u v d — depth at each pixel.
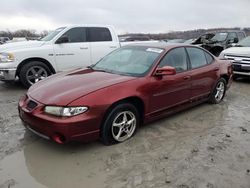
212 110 5.88
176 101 4.96
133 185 3.13
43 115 3.61
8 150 3.84
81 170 3.41
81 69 5.09
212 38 14.85
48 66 7.78
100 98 3.73
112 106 3.87
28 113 3.74
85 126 3.61
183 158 3.73
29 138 4.21
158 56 4.73
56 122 3.47
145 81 4.31
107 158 3.69
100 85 3.94
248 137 4.50
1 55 7.29
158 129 4.70
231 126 4.98
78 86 3.96
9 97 6.63
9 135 4.31
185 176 3.31
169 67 4.41
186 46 5.39
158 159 3.69
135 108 4.23
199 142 4.25
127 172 3.37
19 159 3.62
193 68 5.35
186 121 5.14
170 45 5.16
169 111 4.91
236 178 3.30
